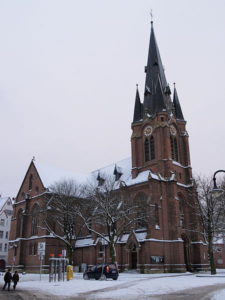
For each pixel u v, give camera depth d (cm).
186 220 6881
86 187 7169
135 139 7756
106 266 4197
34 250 7769
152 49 8625
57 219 6762
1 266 11419
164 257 6150
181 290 2722
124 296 2348
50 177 8562
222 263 8975
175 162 7250
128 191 7138
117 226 6588
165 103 7706
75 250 7881
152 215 6244
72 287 3162
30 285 3578
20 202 8769
